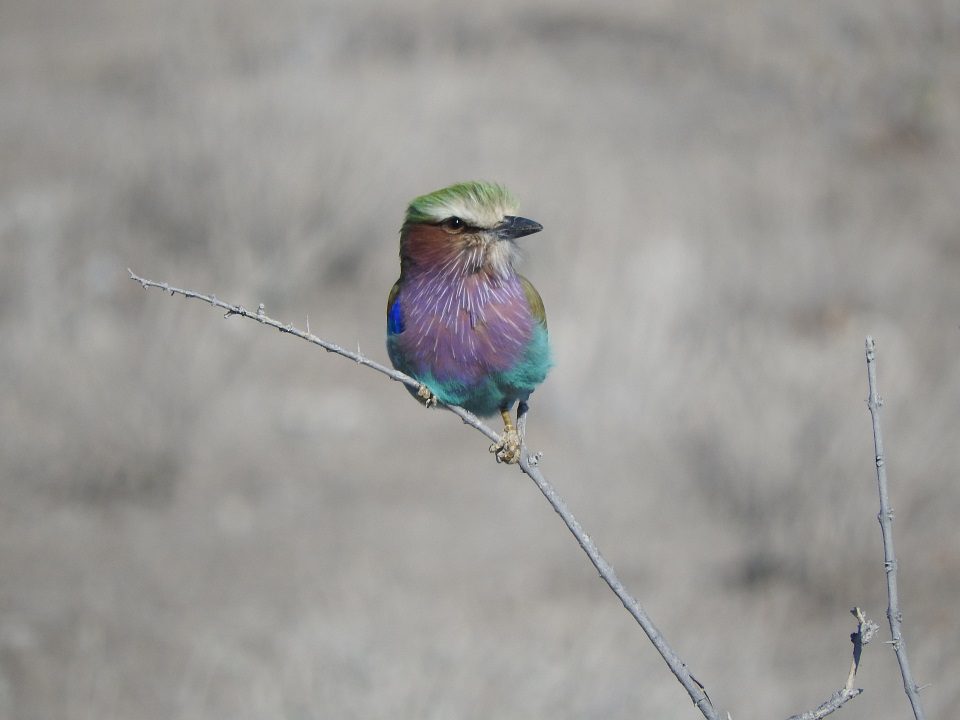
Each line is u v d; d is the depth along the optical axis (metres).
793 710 12.83
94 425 18.47
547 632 13.31
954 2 36.47
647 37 43.41
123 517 18.00
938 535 16.23
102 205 27.39
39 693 13.39
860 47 37.38
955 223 29.50
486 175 30.08
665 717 12.09
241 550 16.95
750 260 26.19
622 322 22.17
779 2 40.25
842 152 34.06
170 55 37.56
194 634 14.59
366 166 28.02
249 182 26.58
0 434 18.27
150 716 12.92
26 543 17.05
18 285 23.03
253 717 12.02
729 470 17.66
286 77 32.72
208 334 21.03
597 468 19.42
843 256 26.11
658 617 14.73
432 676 12.01
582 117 36.12
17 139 33.94
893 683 13.60
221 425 20.08
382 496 18.77
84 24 49.38
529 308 8.76
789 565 15.97
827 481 16.38
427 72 37.59
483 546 17.03
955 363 20.20
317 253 26.58
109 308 23.39
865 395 17.84
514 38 43.22
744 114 36.53
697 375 20.83
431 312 8.66
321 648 12.64
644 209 29.17
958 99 35.03
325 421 21.14
